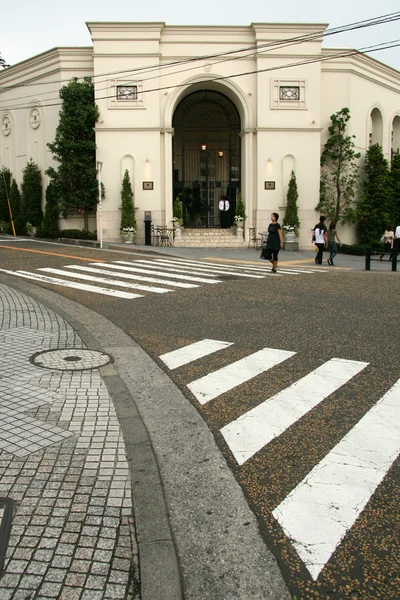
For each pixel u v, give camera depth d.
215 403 5.39
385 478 3.88
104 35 24.77
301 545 3.13
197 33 25.11
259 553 3.06
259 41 24.98
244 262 19.23
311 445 4.41
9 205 29.03
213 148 28.61
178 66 25.20
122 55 24.86
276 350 7.32
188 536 3.20
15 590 2.71
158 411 5.16
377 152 28.02
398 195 30.19
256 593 2.76
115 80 24.98
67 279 13.52
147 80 25.05
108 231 25.67
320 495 3.65
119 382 5.94
